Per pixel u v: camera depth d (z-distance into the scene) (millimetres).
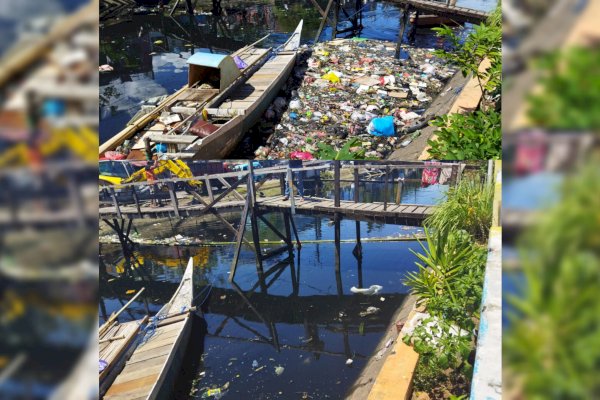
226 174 3723
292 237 3844
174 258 3742
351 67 10211
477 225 3182
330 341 3434
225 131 6969
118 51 13578
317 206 3811
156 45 14117
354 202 3766
